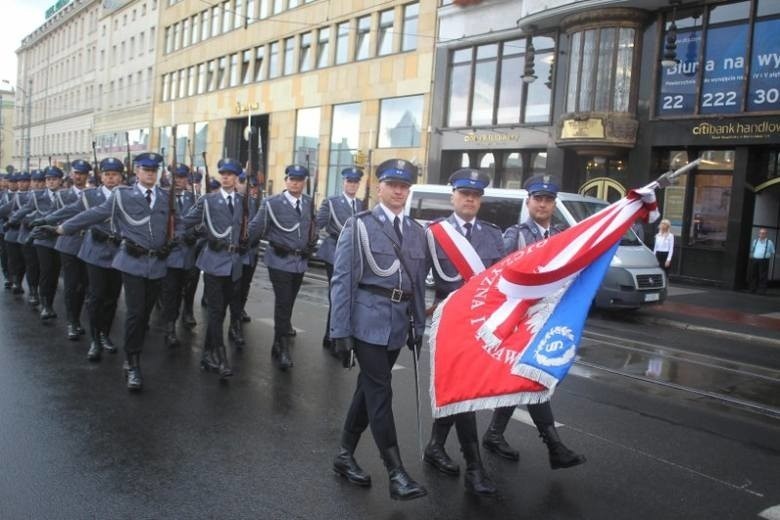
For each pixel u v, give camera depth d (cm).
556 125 1973
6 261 1162
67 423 514
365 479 423
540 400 389
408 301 423
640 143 1853
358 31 2812
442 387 407
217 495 404
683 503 421
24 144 7494
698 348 980
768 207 1778
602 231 414
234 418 544
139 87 4812
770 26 1623
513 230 499
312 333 900
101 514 373
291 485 422
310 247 747
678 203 1833
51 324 870
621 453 504
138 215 621
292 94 3178
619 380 735
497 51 2225
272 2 3331
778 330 1167
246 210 696
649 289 1220
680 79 1784
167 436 497
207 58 3894
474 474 423
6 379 619
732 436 560
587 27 1867
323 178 2962
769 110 1623
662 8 1792
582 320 402
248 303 1127
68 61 6281
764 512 412
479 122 2289
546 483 442
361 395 430
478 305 420
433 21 2441
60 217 711
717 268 1762
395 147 2602
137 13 4875
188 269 795
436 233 452
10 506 378
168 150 4172
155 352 761
